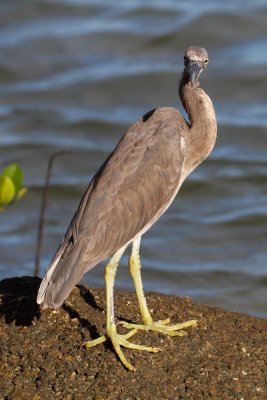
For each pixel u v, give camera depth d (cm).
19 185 997
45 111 2234
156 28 2520
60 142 2102
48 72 2397
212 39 2494
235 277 1587
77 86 2327
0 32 2564
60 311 930
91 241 890
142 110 2227
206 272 1606
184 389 838
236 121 2162
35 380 853
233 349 890
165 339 898
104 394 832
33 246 1705
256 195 1894
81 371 854
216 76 2334
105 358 865
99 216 900
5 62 2416
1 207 983
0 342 892
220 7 2569
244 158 2030
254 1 2602
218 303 1502
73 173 1989
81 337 891
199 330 920
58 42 2509
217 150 2069
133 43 2492
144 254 1672
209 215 1823
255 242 1727
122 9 2644
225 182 1938
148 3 2655
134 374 851
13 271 1588
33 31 2558
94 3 2680
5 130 2161
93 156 2050
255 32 2517
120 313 948
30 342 889
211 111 1005
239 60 2388
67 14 2648
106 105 2261
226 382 845
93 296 973
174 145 944
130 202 914
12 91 2323
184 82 1020
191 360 871
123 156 931
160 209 941
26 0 2673
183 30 2505
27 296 961
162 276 1594
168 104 2250
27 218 1820
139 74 2339
